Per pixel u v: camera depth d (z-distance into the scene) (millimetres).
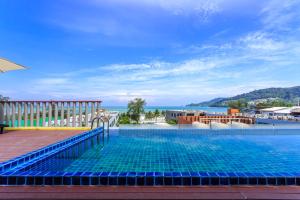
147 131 8000
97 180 2045
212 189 1890
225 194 1762
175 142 6336
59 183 2061
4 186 2014
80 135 5168
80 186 1994
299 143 6133
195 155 4562
